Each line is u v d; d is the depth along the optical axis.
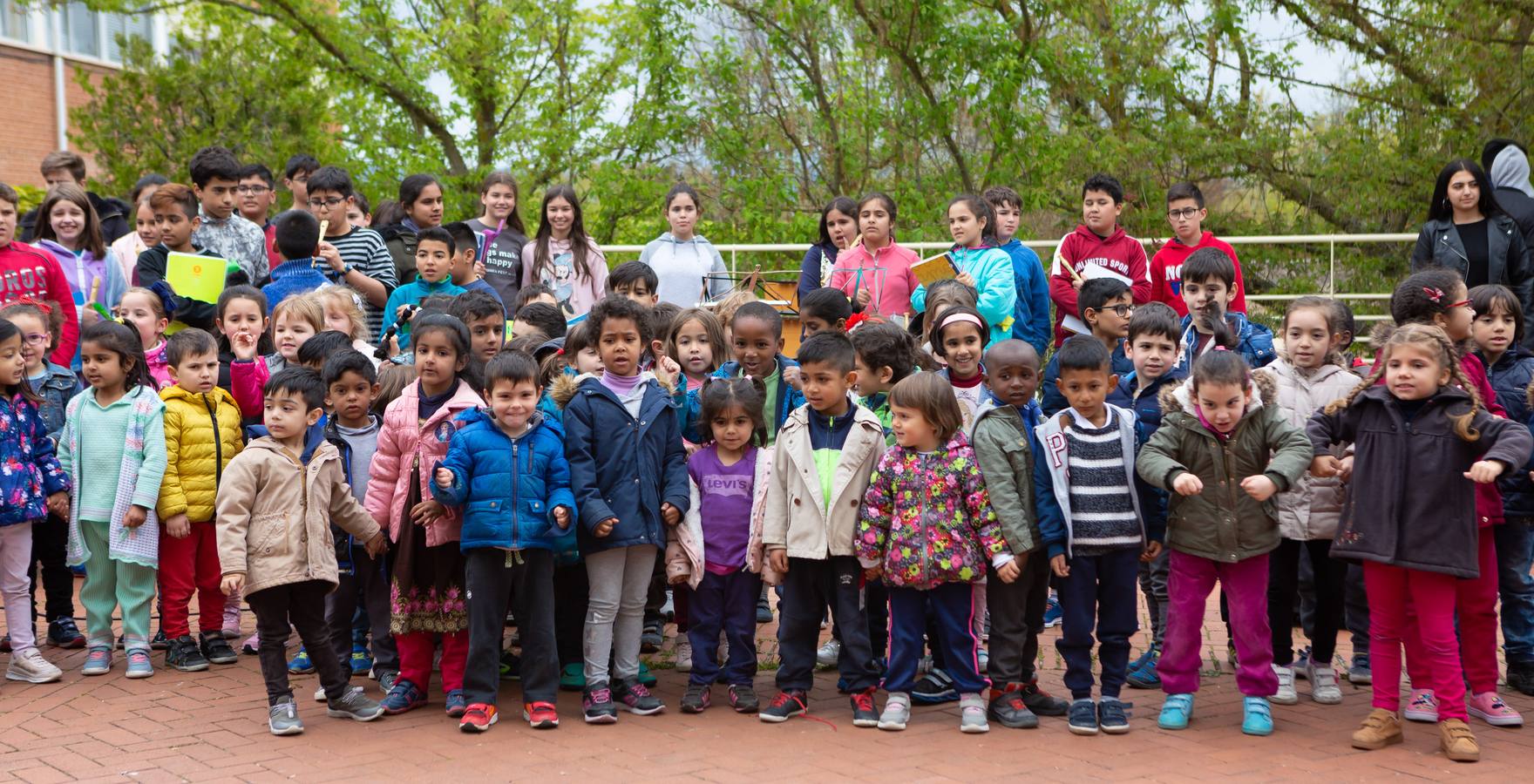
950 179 16.23
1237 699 5.38
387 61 19.19
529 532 4.86
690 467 5.36
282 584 4.78
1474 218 7.26
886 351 5.58
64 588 6.31
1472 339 5.48
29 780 4.30
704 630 5.24
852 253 7.67
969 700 4.93
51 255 7.08
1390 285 14.41
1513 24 14.48
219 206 7.87
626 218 18.28
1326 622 5.30
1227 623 5.86
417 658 5.18
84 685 5.56
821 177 16.77
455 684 5.19
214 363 5.98
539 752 4.59
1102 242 7.72
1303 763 4.48
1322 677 5.34
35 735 4.82
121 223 9.19
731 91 16.64
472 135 20.33
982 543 4.88
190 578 5.91
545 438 5.00
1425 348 4.68
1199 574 4.97
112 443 5.81
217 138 16.89
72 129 19.77
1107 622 4.98
